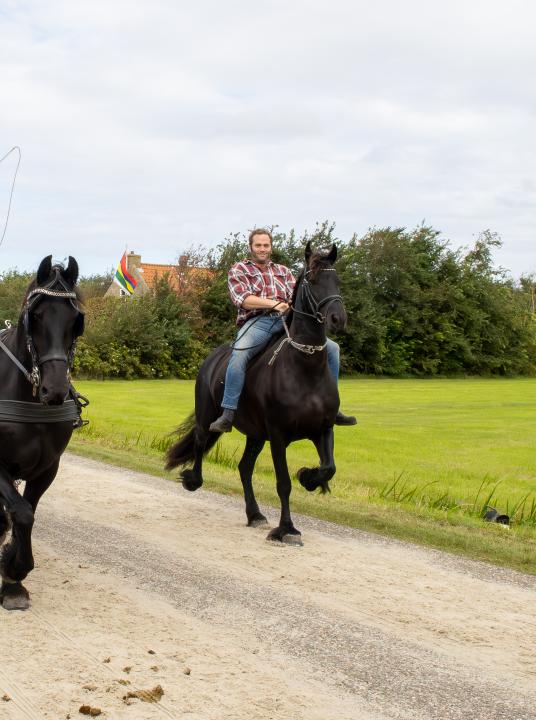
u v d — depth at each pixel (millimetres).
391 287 46656
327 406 6598
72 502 7984
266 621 4633
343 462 12195
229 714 3410
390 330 46656
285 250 42094
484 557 6250
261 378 6789
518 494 9805
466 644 4348
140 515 7488
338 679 3826
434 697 3652
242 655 4090
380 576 5652
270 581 5461
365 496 8938
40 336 4492
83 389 27344
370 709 3512
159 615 4695
